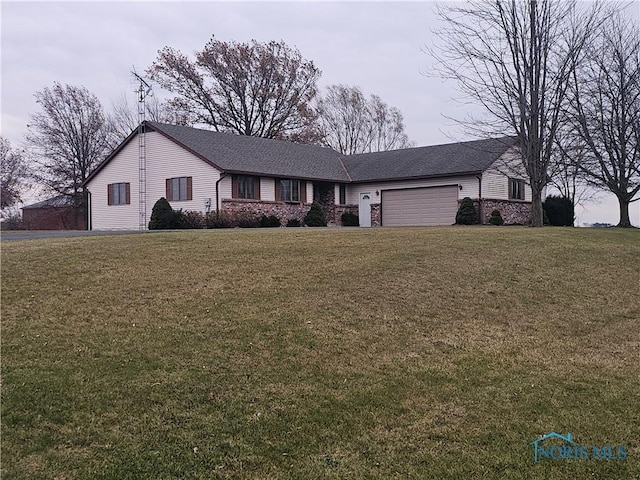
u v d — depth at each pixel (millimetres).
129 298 7047
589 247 12648
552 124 18000
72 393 4477
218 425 4191
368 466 3797
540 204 18344
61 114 40281
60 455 3697
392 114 53781
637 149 19469
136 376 4852
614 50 19297
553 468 3805
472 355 5973
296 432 4188
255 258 9656
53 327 5902
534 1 17031
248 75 42156
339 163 31391
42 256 9227
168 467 3652
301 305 7082
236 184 24141
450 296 8070
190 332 5965
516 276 9453
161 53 40562
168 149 25234
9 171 43250
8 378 4648
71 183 40594
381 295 7781
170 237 12125
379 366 5516
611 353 6316
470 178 25250
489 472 3744
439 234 13359
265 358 5457
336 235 12977
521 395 4973
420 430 4297
